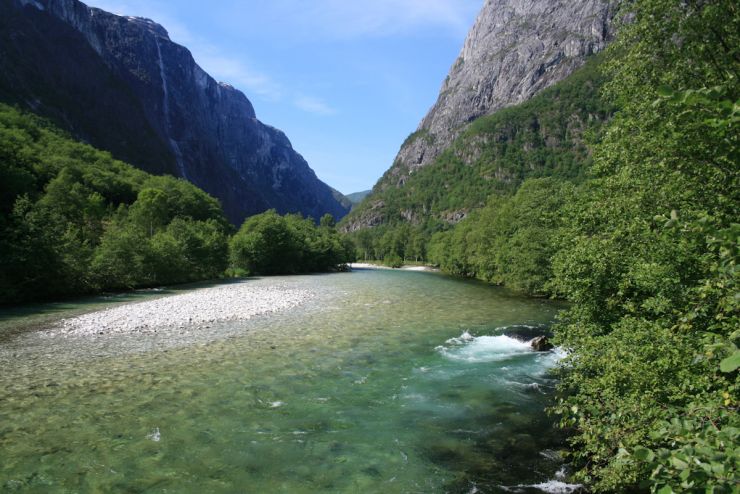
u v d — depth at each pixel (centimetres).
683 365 669
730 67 839
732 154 391
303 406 1288
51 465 932
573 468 949
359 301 3575
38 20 19550
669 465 334
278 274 8650
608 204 1183
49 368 1611
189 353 1841
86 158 11781
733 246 324
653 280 948
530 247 3794
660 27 1070
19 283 3603
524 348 1995
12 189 5500
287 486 876
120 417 1182
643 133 1081
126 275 4912
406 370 1648
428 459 992
